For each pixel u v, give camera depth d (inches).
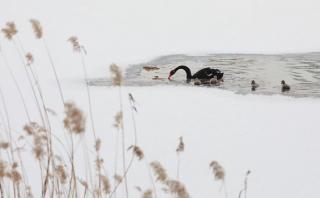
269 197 738.8
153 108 1289.4
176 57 2151.8
